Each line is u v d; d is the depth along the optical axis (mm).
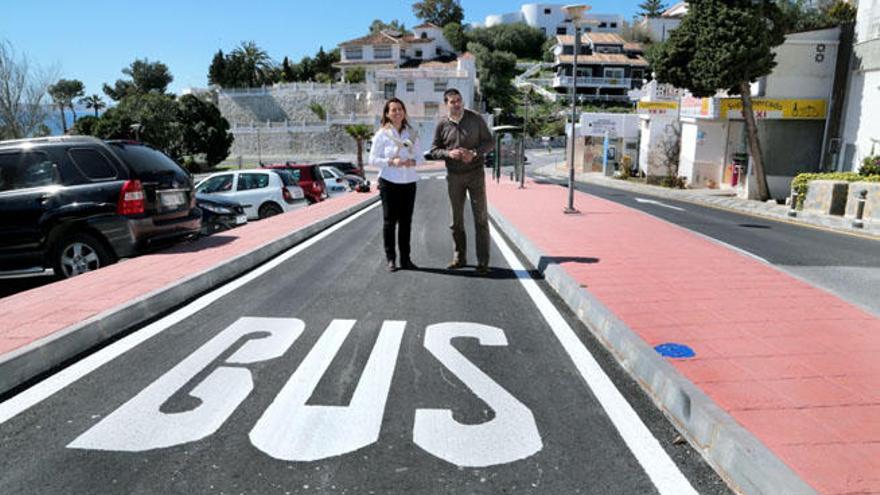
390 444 3016
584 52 87500
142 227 7387
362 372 3955
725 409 3107
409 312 5348
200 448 2977
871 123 19031
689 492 2613
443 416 3326
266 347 4434
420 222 12438
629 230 10000
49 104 39094
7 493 2602
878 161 16469
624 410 3428
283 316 5219
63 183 7094
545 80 97000
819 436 2830
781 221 14773
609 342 4523
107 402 3496
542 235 9328
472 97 68812
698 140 28422
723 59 20812
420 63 78750
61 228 6969
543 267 7074
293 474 2744
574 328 4961
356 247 8906
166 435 3104
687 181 29703
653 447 3008
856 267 7945
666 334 4340
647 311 4953
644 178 36000
